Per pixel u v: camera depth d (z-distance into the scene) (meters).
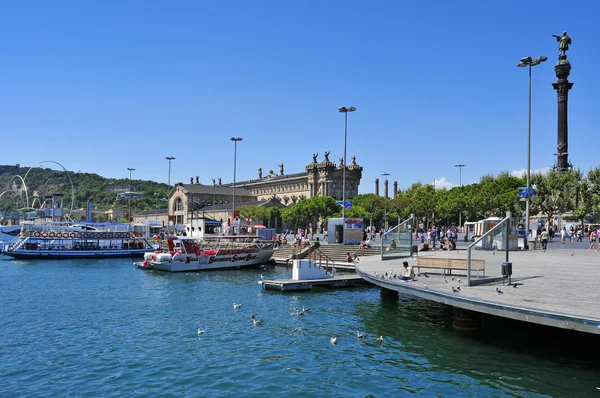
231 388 18.25
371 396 17.27
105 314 31.89
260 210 157.25
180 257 58.69
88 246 82.94
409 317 30.58
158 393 17.80
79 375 19.77
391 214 151.88
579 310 18.05
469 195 116.44
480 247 25.77
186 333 26.61
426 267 29.81
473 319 25.06
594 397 16.58
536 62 52.50
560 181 95.69
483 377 18.78
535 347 22.72
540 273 30.31
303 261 44.59
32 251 77.19
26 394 17.73
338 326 28.14
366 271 33.72
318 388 18.12
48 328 27.88
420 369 19.97
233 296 39.25
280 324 28.77
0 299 37.91
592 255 46.12
